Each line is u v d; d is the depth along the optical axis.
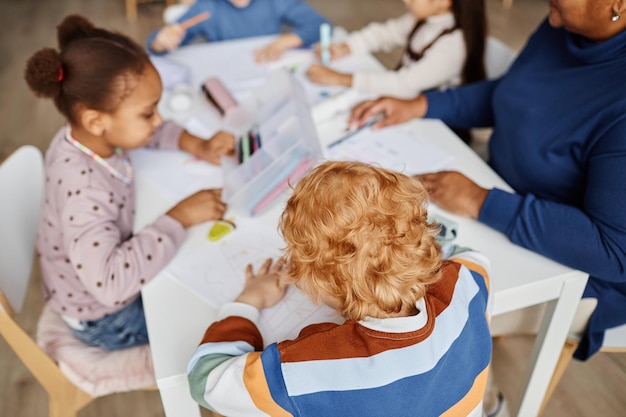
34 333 1.70
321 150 1.21
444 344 0.70
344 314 0.74
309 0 3.70
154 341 0.85
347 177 0.69
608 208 0.95
